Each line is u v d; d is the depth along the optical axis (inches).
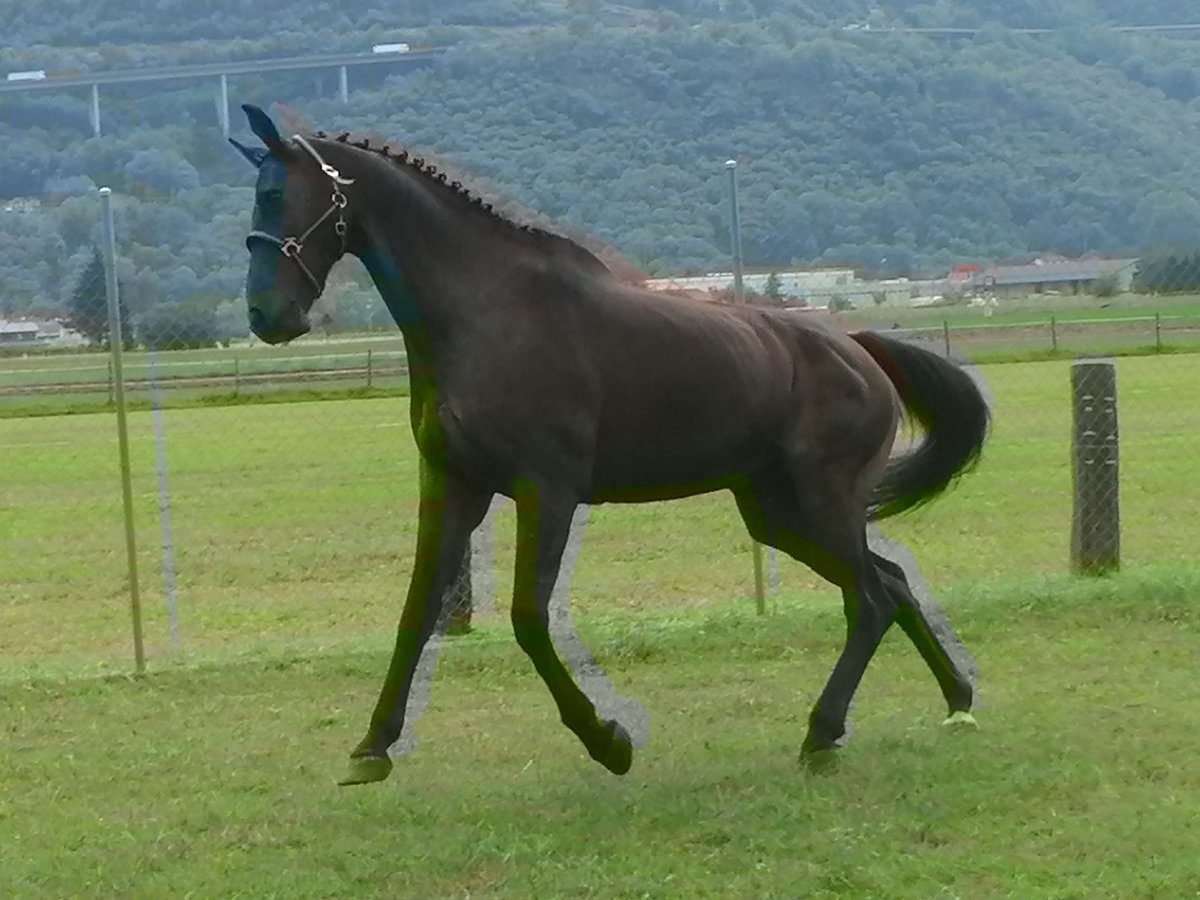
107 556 571.8
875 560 295.4
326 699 336.8
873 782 258.4
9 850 239.8
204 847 238.5
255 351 884.6
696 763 276.5
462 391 245.9
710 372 259.9
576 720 253.0
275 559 550.3
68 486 783.7
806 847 226.8
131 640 421.1
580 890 212.5
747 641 366.0
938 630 346.6
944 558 487.5
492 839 233.0
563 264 252.4
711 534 558.6
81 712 331.3
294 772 280.7
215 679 353.7
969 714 292.7
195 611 462.3
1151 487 616.1
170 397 975.0
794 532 286.5
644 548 533.6
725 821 240.4
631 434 256.2
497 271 248.4
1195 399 903.1
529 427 245.8
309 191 247.3
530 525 247.3
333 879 221.0
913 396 299.6
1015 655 344.8
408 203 248.4
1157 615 374.3
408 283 248.5
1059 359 976.3
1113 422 417.1
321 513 657.6
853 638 277.7
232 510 676.1
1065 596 386.6
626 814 245.8
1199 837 225.6
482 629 388.2
